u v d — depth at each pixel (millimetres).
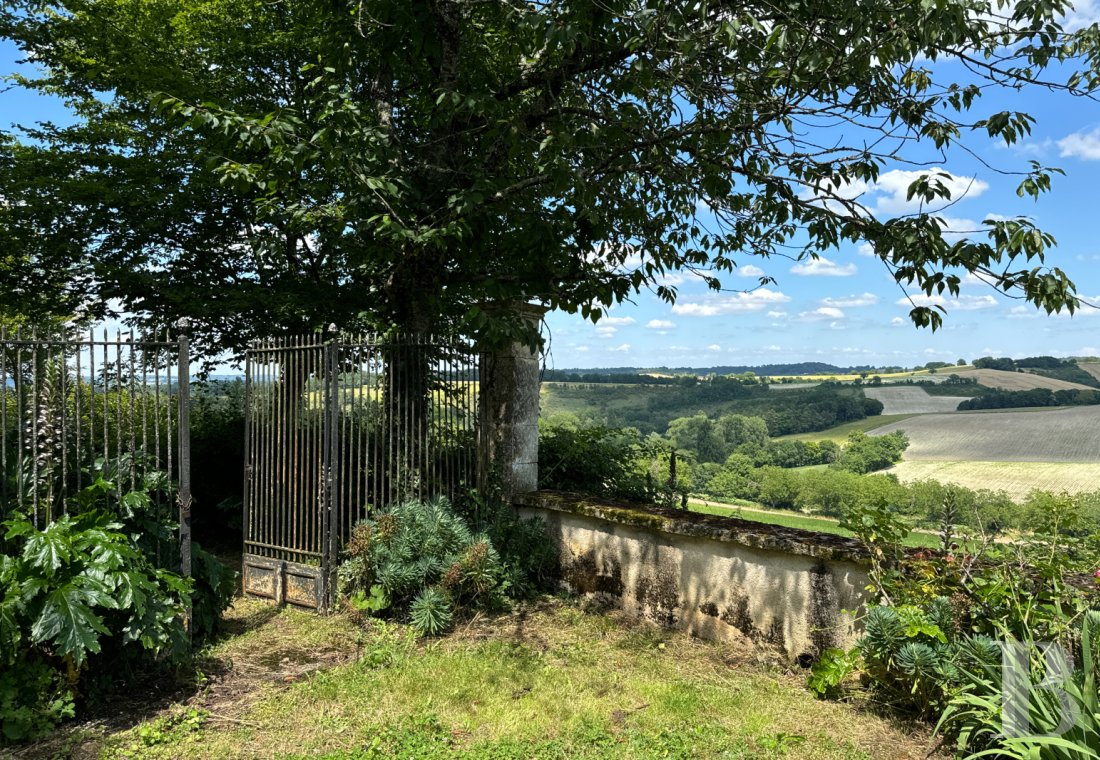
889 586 4242
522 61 7121
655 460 8898
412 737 3672
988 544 4199
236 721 3908
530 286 6684
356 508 6402
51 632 3574
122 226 8859
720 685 4559
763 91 5520
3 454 4164
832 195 5523
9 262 8844
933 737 3482
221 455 9562
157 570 4426
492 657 4891
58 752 3484
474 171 6254
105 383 4605
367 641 5250
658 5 4812
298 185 7160
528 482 7055
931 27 3934
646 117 6105
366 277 9117
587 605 6219
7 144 8938
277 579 6277
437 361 6801
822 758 3535
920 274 5109
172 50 8781
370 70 7227
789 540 4898
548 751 3570
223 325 9109
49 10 9227
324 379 6023
